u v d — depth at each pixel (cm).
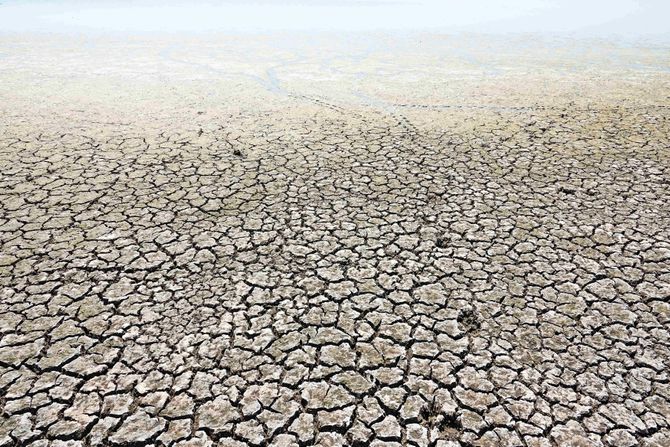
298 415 219
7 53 1224
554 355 254
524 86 905
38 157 493
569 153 529
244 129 609
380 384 236
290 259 334
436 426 216
